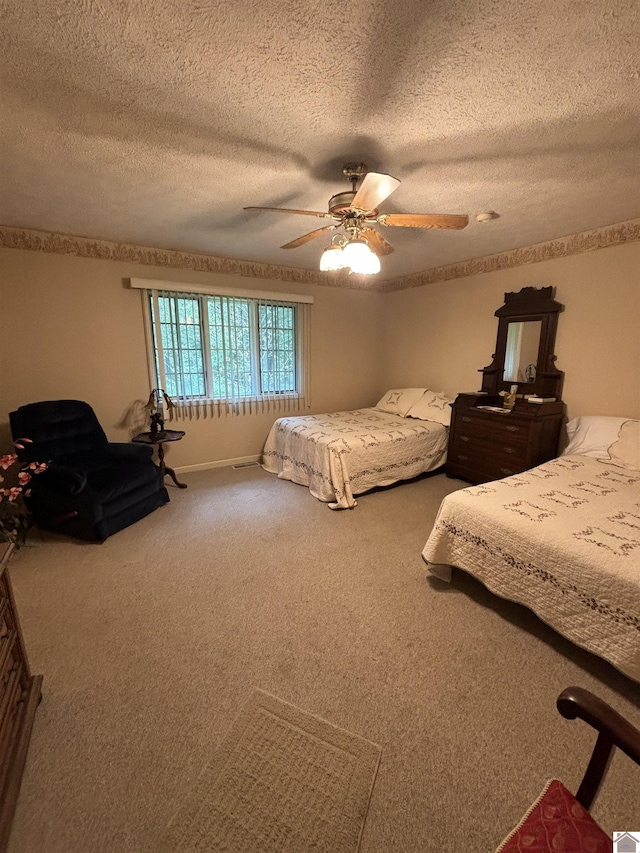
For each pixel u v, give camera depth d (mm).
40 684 1431
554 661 1626
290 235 3088
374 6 1024
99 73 1268
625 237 2793
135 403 3582
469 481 3701
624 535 1648
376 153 1812
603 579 1464
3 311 2934
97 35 1111
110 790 1144
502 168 1958
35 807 1097
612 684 1512
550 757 1240
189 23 1076
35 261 2990
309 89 1357
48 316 3092
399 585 2146
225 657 1638
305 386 4559
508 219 2730
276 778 1179
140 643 1712
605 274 2938
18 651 1332
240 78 1301
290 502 3279
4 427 3020
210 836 1040
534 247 3346
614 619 1441
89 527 2561
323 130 1618
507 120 1550
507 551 1804
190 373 3852
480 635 1773
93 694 1455
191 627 1813
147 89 1353
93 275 3227
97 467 2982
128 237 3148
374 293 4945
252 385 4234
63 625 1819
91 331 3283
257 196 2318
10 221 2744
